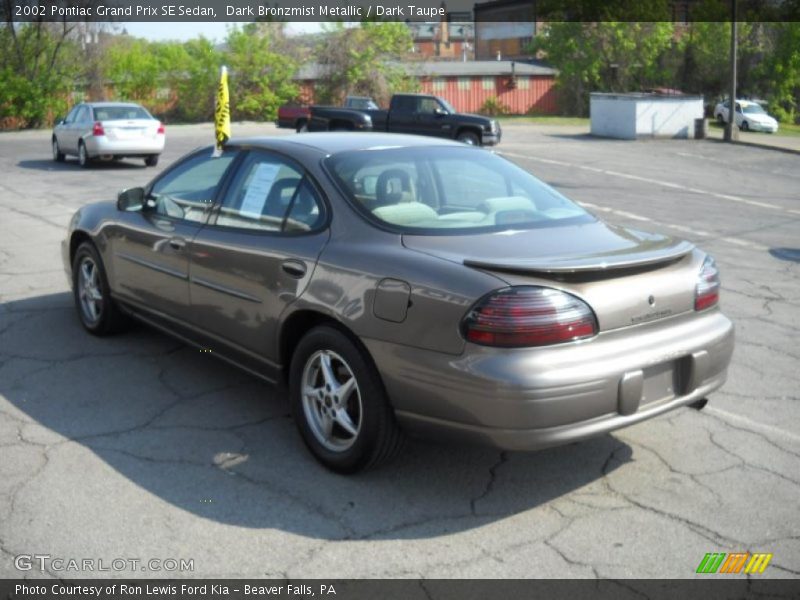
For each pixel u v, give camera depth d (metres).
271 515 3.70
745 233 11.97
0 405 4.88
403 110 26.88
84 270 6.18
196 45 43.72
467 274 3.57
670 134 31.38
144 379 5.33
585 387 3.48
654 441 4.56
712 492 3.98
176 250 5.04
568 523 3.68
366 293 3.82
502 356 3.44
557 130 36.31
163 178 5.49
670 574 3.29
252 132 34.94
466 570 3.30
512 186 4.68
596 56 50.09
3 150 25.30
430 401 3.62
